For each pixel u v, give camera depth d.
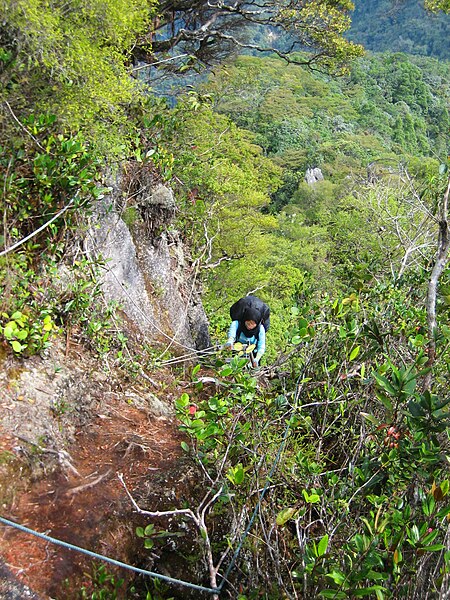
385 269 6.12
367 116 55.78
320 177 43.25
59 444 3.79
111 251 6.02
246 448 3.39
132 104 7.23
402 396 2.85
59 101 5.16
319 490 3.19
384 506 3.04
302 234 23.66
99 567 3.06
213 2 13.26
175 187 8.84
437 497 2.36
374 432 3.36
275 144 48.06
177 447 4.21
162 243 7.34
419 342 3.42
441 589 2.29
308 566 2.46
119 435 4.18
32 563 2.92
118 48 6.00
